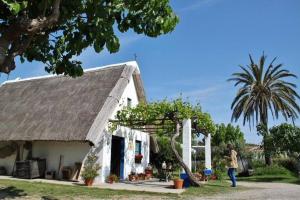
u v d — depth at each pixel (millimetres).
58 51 8789
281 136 29406
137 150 22344
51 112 19906
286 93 36062
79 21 8211
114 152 20828
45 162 19234
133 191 13117
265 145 30672
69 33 8352
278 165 31688
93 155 18078
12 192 11609
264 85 36562
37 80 24641
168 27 7730
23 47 7555
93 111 18281
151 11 7680
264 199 11141
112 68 21156
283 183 20344
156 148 24781
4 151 20766
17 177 18578
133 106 20141
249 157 34406
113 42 7934
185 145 17453
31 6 7508
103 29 7922
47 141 19062
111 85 19688
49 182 16250
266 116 36344
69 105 19703
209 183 17797
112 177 17734
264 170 29734
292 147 28750
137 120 18500
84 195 11531
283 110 36188
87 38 8188
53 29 8578
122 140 20609
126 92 21031
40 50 8836
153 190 13539
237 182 20359
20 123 20375
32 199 10227
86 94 19953
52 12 7180
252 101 36812
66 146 19000
